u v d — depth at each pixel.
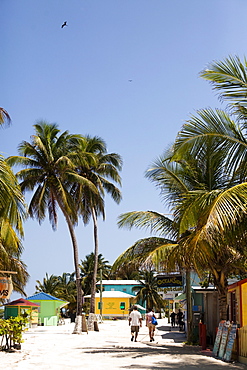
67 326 45.22
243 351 14.85
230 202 11.98
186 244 14.26
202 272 19.73
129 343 23.81
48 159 32.56
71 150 35.25
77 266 32.88
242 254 17.89
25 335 29.97
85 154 34.34
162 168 19.27
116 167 39.16
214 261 18.08
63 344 22.77
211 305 25.48
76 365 14.37
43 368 13.57
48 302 47.31
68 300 76.44
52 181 32.28
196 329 25.09
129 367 13.78
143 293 75.31
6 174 14.18
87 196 37.56
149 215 19.77
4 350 17.98
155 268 18.22
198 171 18.42
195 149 14.28
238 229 13.38
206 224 11.69
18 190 14.51
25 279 41.25
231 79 13.28
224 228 12.11
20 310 38.06
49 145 32.81
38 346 21.34
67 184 35.12
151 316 25.38
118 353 18.22
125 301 70.38
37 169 32.44
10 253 31.27
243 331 14.92
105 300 70.69
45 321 46.12
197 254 13.84
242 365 14.23
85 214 39.12
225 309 18.25
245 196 12.22
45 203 33.94
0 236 18.89
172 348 20.69
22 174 32.19
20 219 14.63
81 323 32.12
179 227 15.21
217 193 14.52
